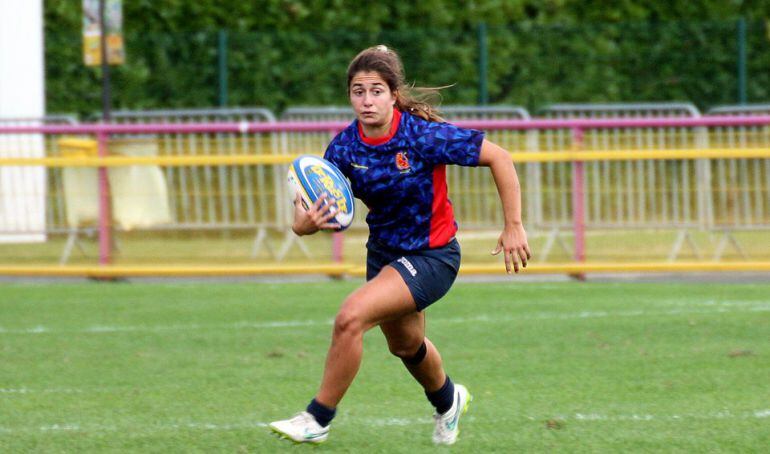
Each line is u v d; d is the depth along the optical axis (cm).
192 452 2194
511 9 6781
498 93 6731
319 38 6625
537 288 4356
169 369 2984
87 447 2233
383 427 2370
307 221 2011
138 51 6588
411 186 2045
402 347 2134
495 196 4850
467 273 4694
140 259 4834
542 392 2680
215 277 4762
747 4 6981
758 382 2745
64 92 6562
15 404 2606
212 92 6594
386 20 6738
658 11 6912
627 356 3067
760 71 6781
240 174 4828
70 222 4834
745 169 4697
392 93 2030
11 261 4938
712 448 2178
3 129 4716
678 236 4759
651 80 6775
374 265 2142
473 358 3073
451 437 2225
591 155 4591
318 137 4941
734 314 3678
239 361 3077
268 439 2280
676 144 4750
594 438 2259
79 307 4006
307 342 3334
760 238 4834
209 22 6675
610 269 4625
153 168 4791
